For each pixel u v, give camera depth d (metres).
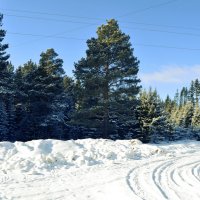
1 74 40.12
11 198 10.50
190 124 61.50
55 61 50.81
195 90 120.00
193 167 18.17
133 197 11.00
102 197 11.03
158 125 45.84
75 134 51.12
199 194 11.86
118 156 20.19
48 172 15.12
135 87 40.09
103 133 40.31
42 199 10.54
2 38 39.53
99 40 40.91
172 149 26.89
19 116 48.66
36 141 19.94
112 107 40.91
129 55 39.91
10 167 15.47
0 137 45.25
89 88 39.72
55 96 48.22
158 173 15.75
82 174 14.97
